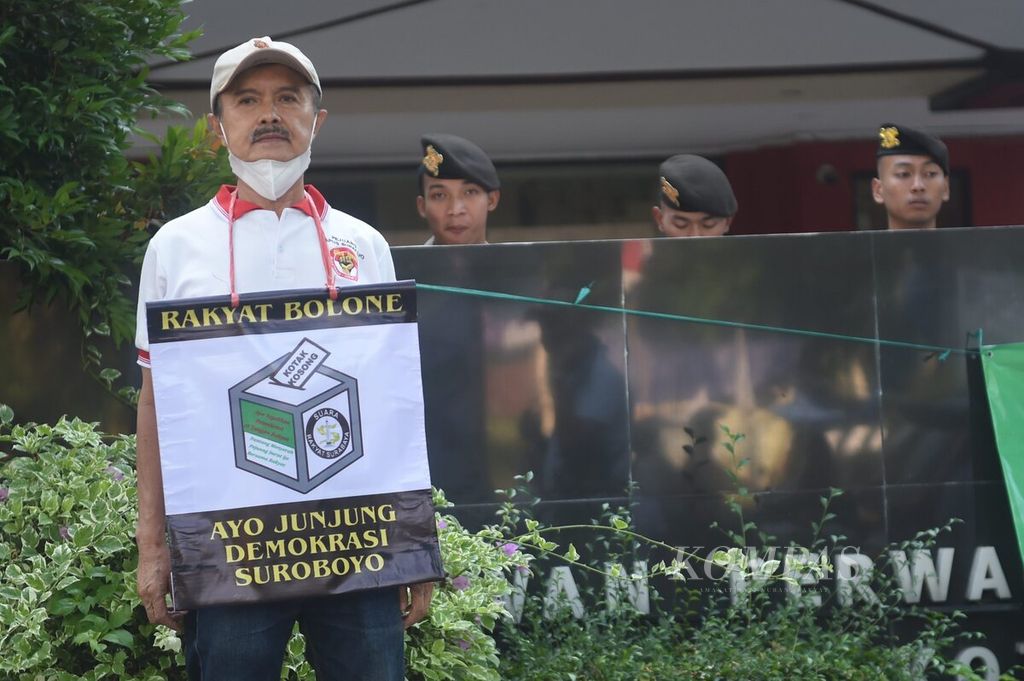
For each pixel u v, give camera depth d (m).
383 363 2.73
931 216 5.18
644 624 4.24
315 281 2.81
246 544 2.67
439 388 4.22
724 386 4.29
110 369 3.99
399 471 2.72
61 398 4.01
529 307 4.25
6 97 3.92
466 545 3.70
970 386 4.34
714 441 4.29
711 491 4.27
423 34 6.03
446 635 3.53
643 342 4.27
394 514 2.71
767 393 4.30
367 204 6.04
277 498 2.68
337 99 6.00
